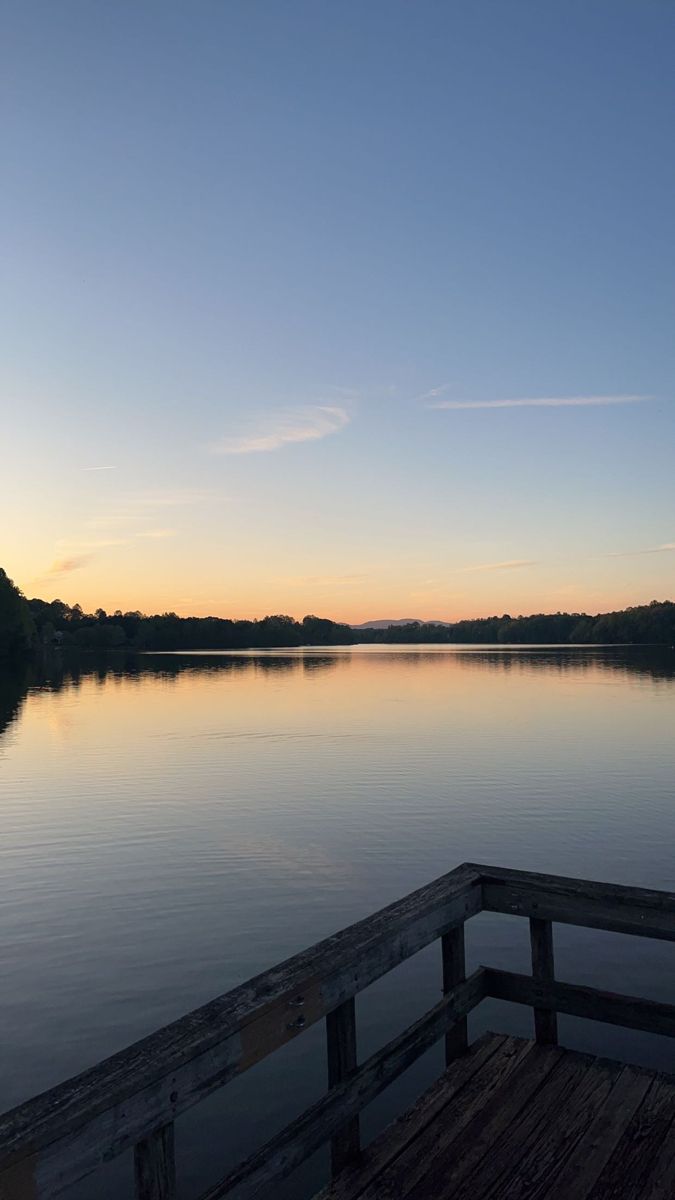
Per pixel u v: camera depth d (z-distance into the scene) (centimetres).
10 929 967
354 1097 351
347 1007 356
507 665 8669
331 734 2811
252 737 2756
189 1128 575
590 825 1448
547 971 449
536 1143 374
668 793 1727
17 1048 689
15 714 3678
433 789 1795
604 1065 441
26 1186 210
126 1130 240
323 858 1258
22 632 10719
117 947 911
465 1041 461
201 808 1633
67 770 2120
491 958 868
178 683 5969
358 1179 353
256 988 310
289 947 907
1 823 1518
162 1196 254
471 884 450
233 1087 629
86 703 4272
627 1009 422
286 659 11750
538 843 1330
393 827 1451
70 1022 736
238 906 1040
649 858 1237
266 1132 570
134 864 1238
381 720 3259
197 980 823
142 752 2433
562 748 2403
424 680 5994
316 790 1803
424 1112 402
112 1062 252
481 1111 401
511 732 2811
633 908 411
